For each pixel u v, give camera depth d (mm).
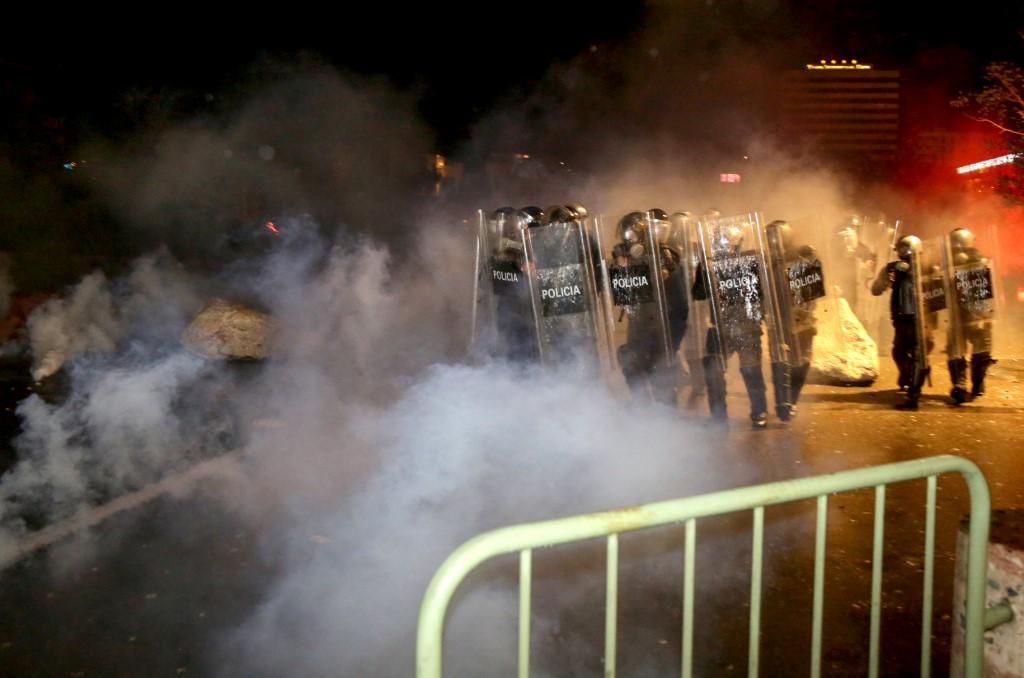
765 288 7156
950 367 8125
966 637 2656
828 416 7715
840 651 3703
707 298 7227
